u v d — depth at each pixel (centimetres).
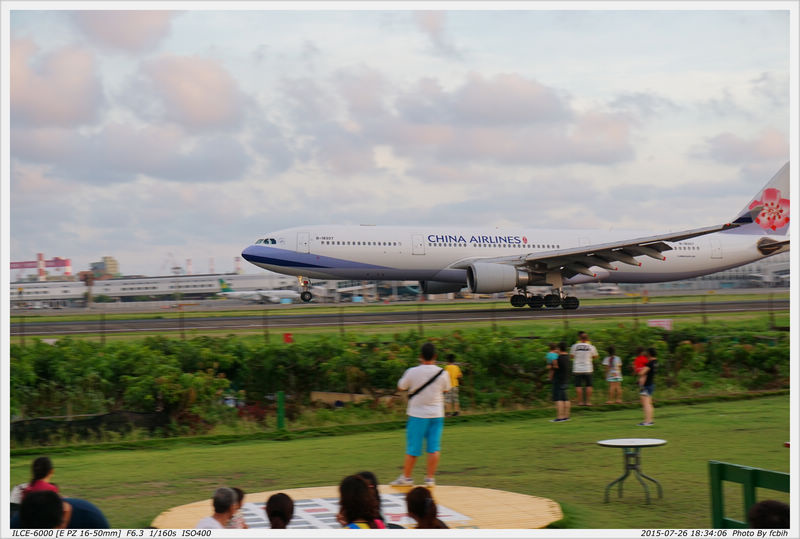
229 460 1753
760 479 948
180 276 11888
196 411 2395
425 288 5244
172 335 3531
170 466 1684
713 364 3139
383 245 4744
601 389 2834
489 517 1132
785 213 5612
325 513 1172
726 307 5528
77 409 2420
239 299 11219
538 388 2778
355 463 1692
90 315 5953
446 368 2402
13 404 2330
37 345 2591
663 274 5356
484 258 4894
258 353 2711
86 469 1661
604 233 5266
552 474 1525
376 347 2839
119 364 2542
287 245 4666
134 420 2248
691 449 1772
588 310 5106
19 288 10812
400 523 1109
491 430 2145
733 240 5500
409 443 1322
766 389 2995
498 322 4069
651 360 2156
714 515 1005
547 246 5041
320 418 2456
